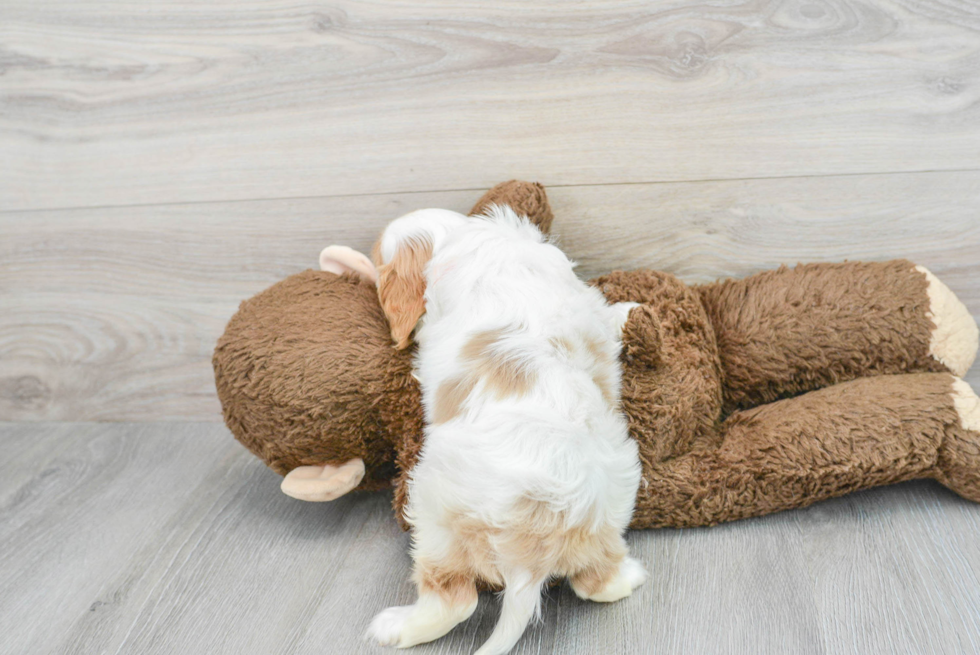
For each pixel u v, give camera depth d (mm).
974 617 1098
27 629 1209
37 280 1754
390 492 1519
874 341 1413
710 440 1389
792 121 1462
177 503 1514
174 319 1754
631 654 1088
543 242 1382
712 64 1439
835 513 1333
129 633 1190
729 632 1109
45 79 1598
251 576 1300
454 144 1548
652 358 1317
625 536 1327
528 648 1113
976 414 1282
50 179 1669
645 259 1597
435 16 1465
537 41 1459
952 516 1298
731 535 1308
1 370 1840
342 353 1335
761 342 1447
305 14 1492
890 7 1379
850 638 1081
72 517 1484
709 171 1514
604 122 1498
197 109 1582
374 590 1251
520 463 1080
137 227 1687
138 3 1521
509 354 1174
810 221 1529
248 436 1396
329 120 1558
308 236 1652
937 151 1456
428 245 1341
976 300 1554
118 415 1850
